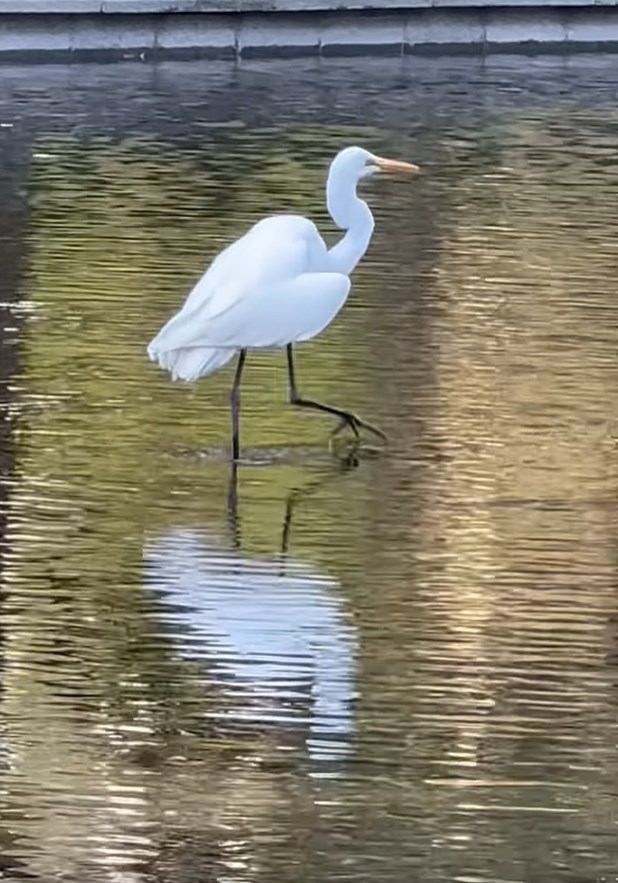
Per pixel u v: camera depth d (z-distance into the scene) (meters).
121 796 8.81
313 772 9.04
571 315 16.75
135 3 33.22
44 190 21.77
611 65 33.72
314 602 10.85
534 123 26.64
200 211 20.83
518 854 8.36
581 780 8.98
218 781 8.95
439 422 13.98
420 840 8.45
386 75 31.83
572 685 9.92
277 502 12.39
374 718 9.56
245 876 8.17
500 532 11.91
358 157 13.82
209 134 25.44
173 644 10.33
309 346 15.80
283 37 34.22
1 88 29.61
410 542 11.75
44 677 9.95
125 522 12.02
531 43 35.22
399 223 20.20
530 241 19.42
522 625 10.59
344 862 8.28
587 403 14.44
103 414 14.17
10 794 8.80
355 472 12.99
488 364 15.34
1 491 12.52
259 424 13.95
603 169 23.25
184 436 13.69
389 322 16.50
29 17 33.00
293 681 9.91
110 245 19.27
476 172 22.94
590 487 12.74
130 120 26.58
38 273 18.20
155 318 16.70
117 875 8.16
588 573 11.32
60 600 10.86
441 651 10.28
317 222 20.39
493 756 9.20
